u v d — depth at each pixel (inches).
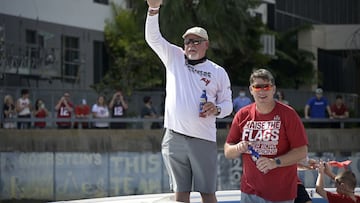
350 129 892.6
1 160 733.9
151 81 1124.5
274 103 250.8
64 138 808.3
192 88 259.6
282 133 248.1
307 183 367.9
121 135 821.2
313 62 1542.8
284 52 1510.8
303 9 1718.8
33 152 740.0
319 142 874.8
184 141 261.4
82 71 1237.1
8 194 724.7
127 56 1144.2
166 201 262.7
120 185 707.4
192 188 268.1
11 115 845.2
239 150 250.7
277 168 250.8
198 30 259.9
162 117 896.9
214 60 1173.1
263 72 247.8
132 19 1227.2
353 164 601.6
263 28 1349.7
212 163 263.9
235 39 1188.5
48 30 1183.6
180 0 1111.0
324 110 890.7
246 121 254.2
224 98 264.7
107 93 1049.5
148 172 701.9
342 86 1765.5
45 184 721.6
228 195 346.3
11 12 1115.9
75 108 871.1
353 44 1530.5
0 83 1059.9
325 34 1626.5
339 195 317.1
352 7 1921.8
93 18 1268.5
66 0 1215.6
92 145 815.1
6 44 1097.4
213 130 264.7
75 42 1237.1
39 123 863.1
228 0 1189.7
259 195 253.8
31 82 1131.3
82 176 713.6
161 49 262.8
